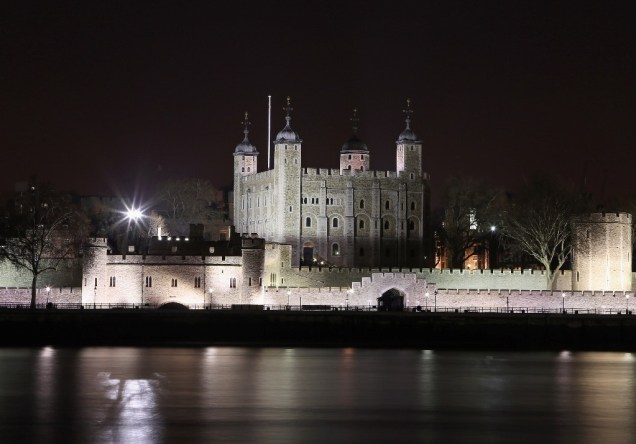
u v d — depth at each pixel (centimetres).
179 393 13938
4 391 13975
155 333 18512
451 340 18800
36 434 11794
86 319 18450
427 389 14425
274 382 14750
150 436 11725
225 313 18650
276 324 18700
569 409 13288
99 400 13488
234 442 11519
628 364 16788
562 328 18838
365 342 18738
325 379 15050
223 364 16238
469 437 11856
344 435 11869
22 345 18275
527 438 11831
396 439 11744
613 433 12056
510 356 17662
